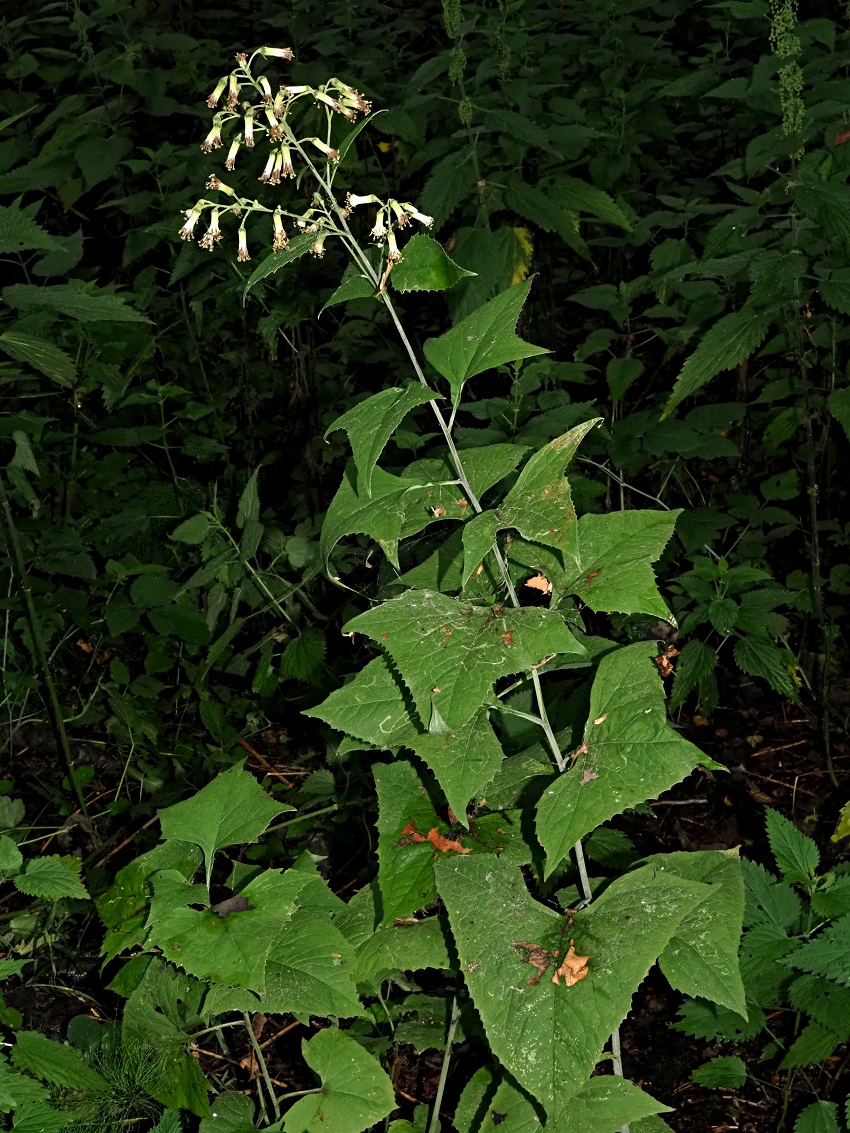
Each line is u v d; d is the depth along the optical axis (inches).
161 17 249.8
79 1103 87.2
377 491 72.7
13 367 146.3
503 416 144.1
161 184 179.2
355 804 127.8
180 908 76.4
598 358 204.2
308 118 163.9
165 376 202.2
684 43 272.8
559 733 84.2
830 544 172.6
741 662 131.6
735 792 141.6
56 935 117.6
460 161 154.4
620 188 209.9
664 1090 104.4
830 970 86.0
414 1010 100.9
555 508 65.6
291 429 189.8
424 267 68.3
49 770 148.4
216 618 155.0
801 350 138.9
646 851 132.5
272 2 261.0
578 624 83.7
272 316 171.9
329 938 79.4
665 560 161.9
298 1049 108.7
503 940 68.8
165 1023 86.2
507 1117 74.3
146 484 178.2
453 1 156.5
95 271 212.5
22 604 140.8
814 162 130.8
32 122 220.2
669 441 150.8
